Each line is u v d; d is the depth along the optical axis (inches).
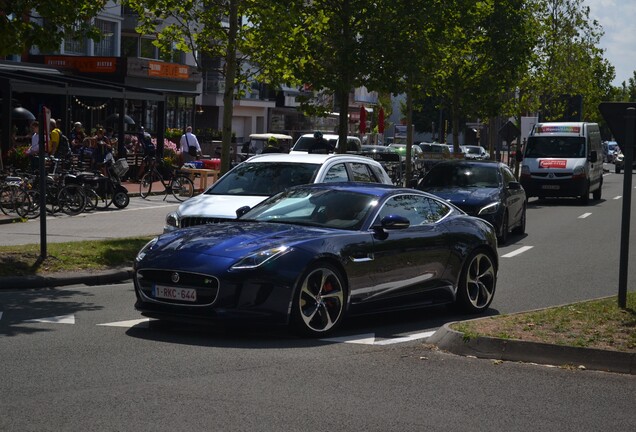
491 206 794.2
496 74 1582.2
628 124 406.0
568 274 620.4
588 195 1454.2
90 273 535.8
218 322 359.3
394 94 1122.0
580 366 325.1
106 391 274.5
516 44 1555.1
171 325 391.9
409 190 438.9
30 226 813.9
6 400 262.2
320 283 375.2
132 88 1357.0
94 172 996.6
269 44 831.1
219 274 356.5
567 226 1016.9
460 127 3880.4
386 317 437.7
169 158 1425.9
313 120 2883.9
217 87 2439.7
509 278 595.2
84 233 757.9
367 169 631.8
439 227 436.1
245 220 417.1
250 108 2625.5
